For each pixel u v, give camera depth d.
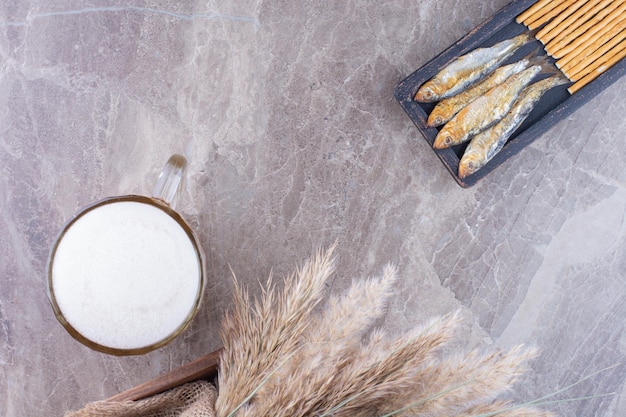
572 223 0.64
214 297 0.62
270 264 0.63
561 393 0.64
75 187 0.62
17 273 0.62
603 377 0.64
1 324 0.62
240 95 0.62
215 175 0.63
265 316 0.49
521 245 0.64
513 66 0.59
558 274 0.64
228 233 0.63
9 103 0.62
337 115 0.63
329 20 0.63
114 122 0.62
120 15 0.62
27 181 0.62
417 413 0.48
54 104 0.62
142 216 0.52
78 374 0.62
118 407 0.53
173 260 0.52
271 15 0.62
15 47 0.62
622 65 0.59
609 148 0.64
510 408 0.48
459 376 0.48
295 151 0.63
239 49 0.62
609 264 0.64
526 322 0.64
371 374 0.47
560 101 0.60
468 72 0.59
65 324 0.52
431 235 0.64
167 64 0.62
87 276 0.51
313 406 0.48
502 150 0.59
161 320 0.53
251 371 0.49
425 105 0.60
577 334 0.64
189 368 0.54
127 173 0.62
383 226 0.63
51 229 0.62
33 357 0.62
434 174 0.63
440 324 0.48
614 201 0.64
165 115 0.62
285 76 0.63
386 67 0.63
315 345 0.48
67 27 0.62
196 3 0.62
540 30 0.59
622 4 0.58
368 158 0.63
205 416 0.50
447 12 0.63
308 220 0.63
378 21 0.63
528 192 0.64
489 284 0.64
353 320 0.49
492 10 0.63
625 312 0.64
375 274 0.63
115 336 0.52
